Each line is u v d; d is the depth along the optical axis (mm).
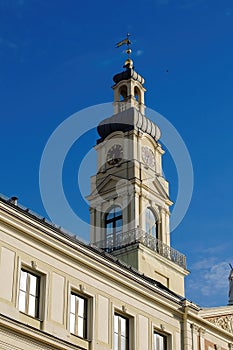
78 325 38594
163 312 44469
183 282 60625
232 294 57875
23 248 36312
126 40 72062
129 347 41344
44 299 36688
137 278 42688
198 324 46625
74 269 39000
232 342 49375
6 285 34812
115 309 40969
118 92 69938
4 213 35406
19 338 34594
